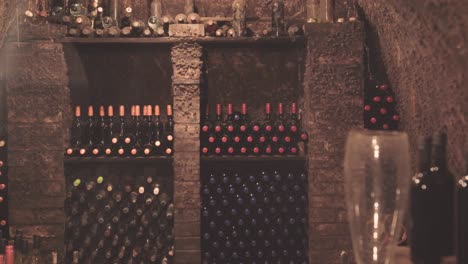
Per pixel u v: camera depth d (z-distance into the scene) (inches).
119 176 178.9
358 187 51.3
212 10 196.9
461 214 70.6
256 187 178.2
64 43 175.6
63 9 177.0
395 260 75.6
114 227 177.3
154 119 183.5
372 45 178.5
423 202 74.2
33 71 171.5
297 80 189.6
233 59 190.2
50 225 172.6
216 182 180.7
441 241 73.4
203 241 178.1
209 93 190.7
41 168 172.4
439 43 108.9
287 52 189.6
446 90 104.6
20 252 160.4
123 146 175.9
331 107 169.8
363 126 169.2
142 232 174.4
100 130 177.9
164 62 190.4
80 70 188.2
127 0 195.6
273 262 176.9
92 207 173.8
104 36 175.2
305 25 169.9
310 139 170.4
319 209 170.1
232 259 177.3
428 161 76.5
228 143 178.5
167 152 173.2
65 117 174.4
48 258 171.9
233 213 172.1
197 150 172.7
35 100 171.6
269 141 178.5
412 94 138.8
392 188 50.7
